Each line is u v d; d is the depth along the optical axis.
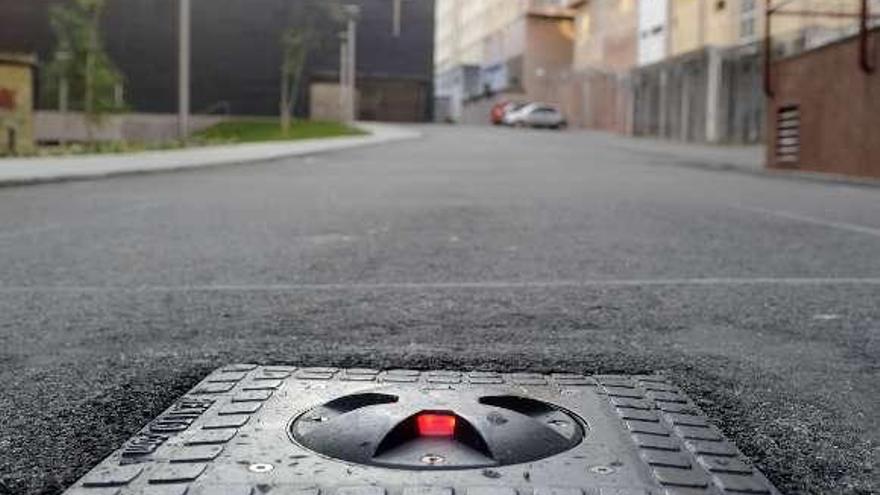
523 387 0.90
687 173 6.38
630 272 1.84
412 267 1.92
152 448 0.73
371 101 22.16
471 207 3.51
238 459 0.70
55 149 9.91
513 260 2.02
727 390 1.01
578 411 0.82
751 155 8.94
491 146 11.01
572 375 0.98
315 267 1.92
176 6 19.39
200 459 0.71
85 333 1.26
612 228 2.72
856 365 1.11
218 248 2.26
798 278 1.77
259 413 0.81
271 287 1.66
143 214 3.24
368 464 0.68
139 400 0.95
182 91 10.04
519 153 9.50
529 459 0.69
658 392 0.90
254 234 2.59
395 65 22.17
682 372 1.07
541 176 5.91
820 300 1.53
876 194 4.29
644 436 0.76
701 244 2.32
